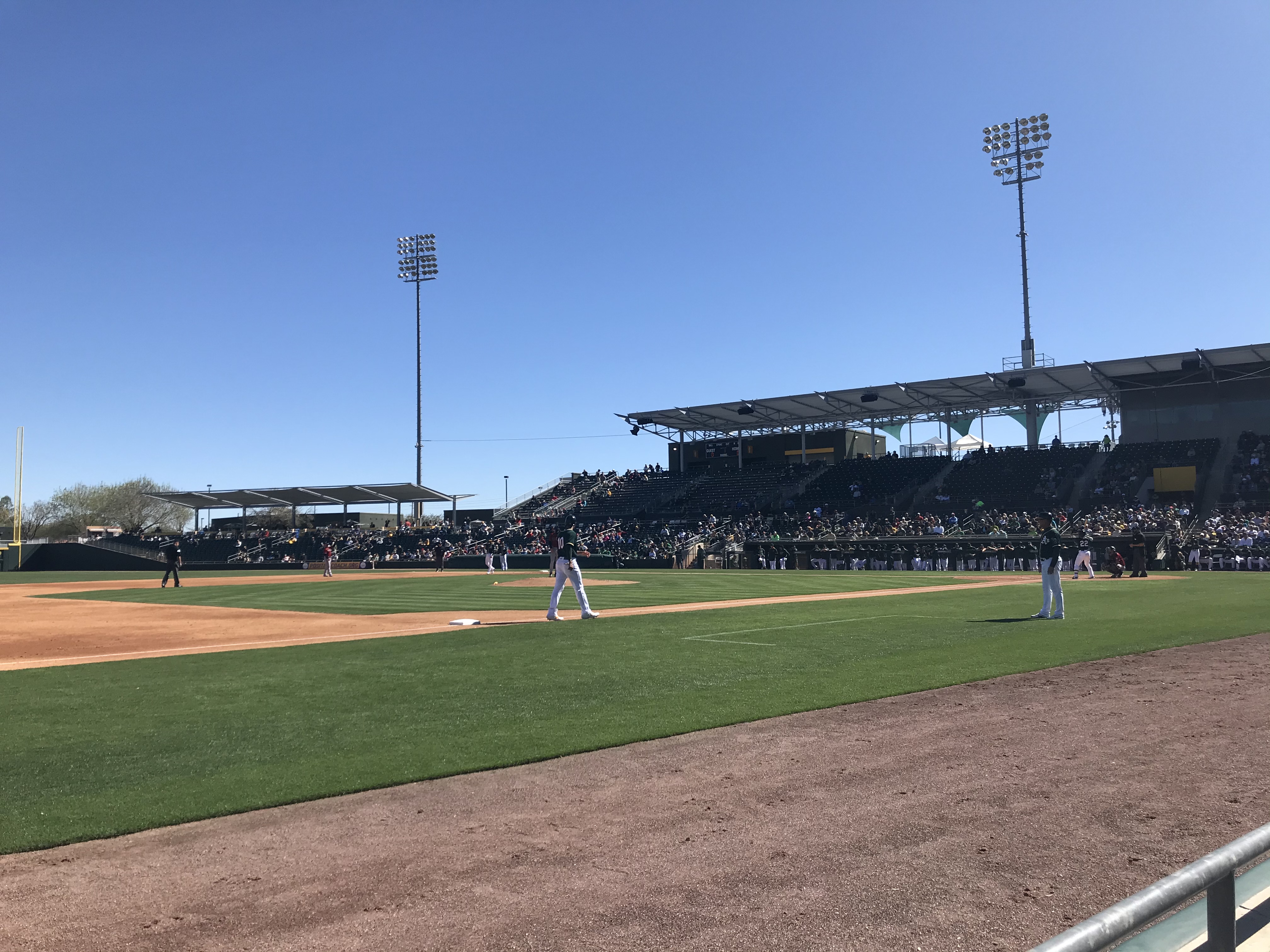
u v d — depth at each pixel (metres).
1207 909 2.42
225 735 7.38
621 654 12.03
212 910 3.92
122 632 17.47
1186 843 4.50
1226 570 37.12
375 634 15.82
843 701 8.41
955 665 10.41
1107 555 39.84
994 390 52.47
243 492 74.44
